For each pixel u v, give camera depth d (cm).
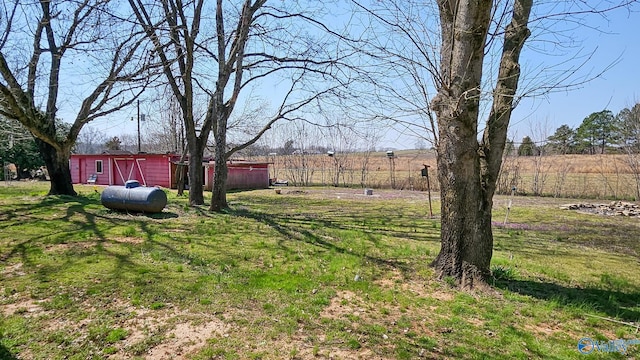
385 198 1866
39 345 299
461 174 467
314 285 461
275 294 425
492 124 471
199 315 362
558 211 1470
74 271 480
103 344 305
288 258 585
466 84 441
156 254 570
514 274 533
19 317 346
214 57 1175
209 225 862
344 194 2078
